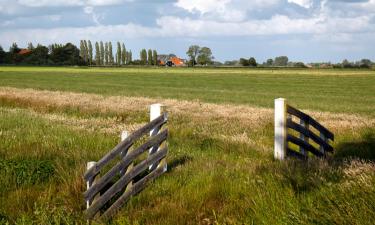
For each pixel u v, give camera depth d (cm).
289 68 17388
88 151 1061
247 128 1689
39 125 1591
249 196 732
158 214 705
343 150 1266
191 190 788
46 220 674
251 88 5916
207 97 4116
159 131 861
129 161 759
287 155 1088
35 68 14475
